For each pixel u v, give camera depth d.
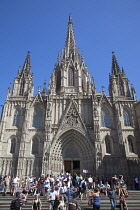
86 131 56.25
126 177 49.97
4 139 57.03
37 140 57.72
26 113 59.69
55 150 54.94
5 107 61.72
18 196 18.06
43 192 32.16
